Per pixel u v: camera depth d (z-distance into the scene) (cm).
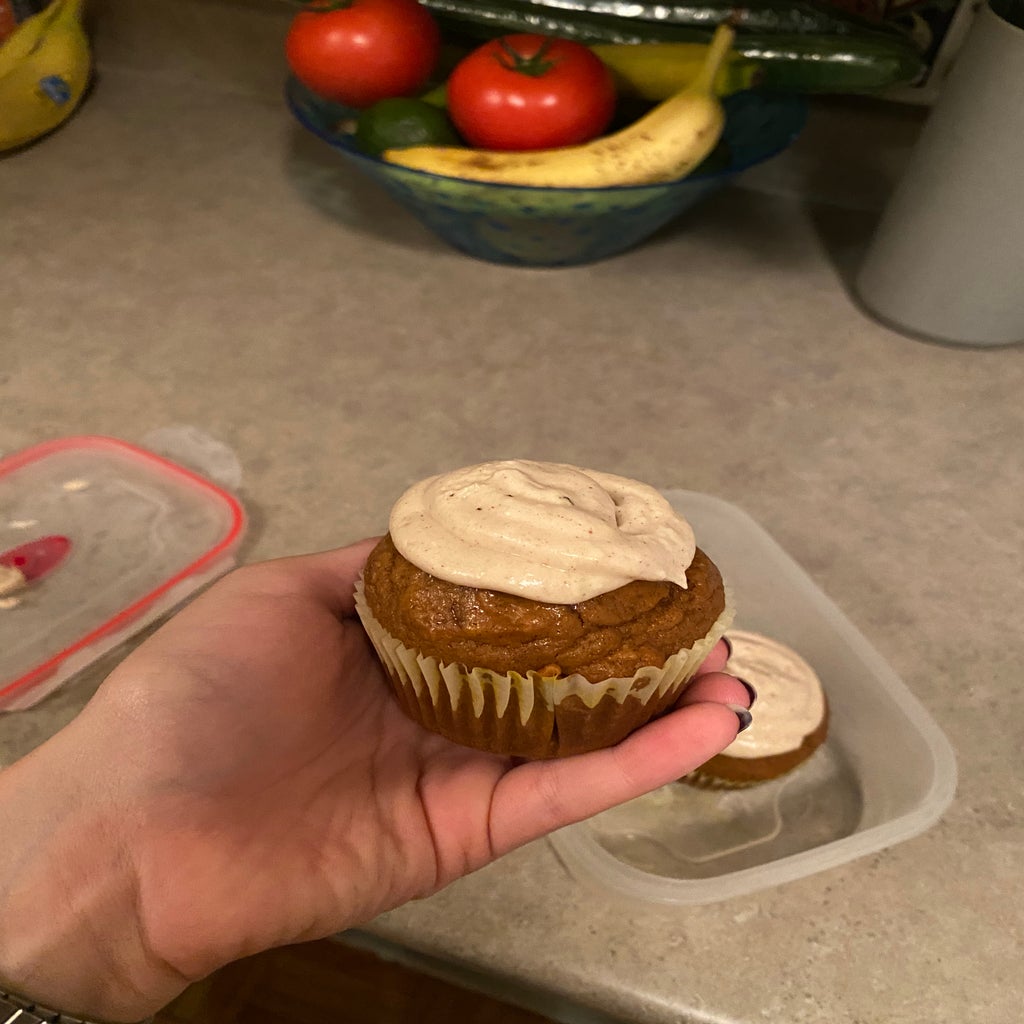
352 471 41
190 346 47
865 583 38
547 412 44
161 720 27
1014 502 42
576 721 30
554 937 29
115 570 37
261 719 29
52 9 58
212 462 41
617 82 48
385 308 49
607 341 48
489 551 28
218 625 30
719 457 43
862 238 55
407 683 31
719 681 32
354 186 57
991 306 46
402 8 48
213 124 61
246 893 24
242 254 52
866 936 29
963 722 34
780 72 46
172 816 25
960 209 43
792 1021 28
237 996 35
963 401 46
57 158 58
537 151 46
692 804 34
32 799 25
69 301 48
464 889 30
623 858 32
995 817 32
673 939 29
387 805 29
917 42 50
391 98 48
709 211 57
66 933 24
